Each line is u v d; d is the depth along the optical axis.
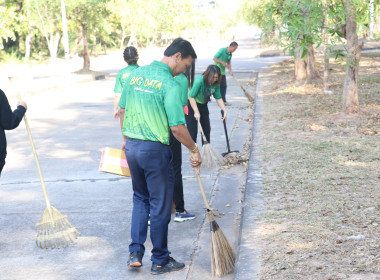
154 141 4.21
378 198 5.21
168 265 4.43
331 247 4.05
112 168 4.70
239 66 30.58
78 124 12.65
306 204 5.20
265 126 9.87
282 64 28.14
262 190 5.80
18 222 5.89
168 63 4.33
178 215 5.72
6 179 7.79
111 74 31.64
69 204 6.46
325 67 14.45
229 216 5.82
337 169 6.41
